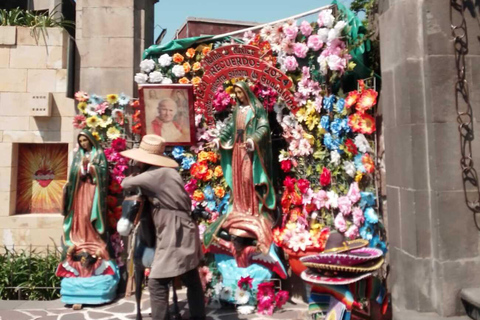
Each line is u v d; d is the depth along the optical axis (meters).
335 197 5.18
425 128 3.92
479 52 3.94
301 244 5.10
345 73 5.29
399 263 4.17
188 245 4.15
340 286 3.61
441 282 3.78
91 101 6.15
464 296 3.70
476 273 3.81
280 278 5.67
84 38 6.29
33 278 6.27
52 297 6.16
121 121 6.17
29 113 6.98
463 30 3.92
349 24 5.22
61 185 7.23
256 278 5.31
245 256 5.32
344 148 5.17
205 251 5.48
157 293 4.04
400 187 4.14
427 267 3.89
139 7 6.41
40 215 7.07
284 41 5.56
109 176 6.02
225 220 5.47
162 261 4.02
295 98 5.47
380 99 5.09
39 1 9.88
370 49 5.23
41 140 7.00
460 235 3.82
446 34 3.90
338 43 5.19
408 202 3.99
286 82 5.47
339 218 5.06
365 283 4.00
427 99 3.89
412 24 3.98
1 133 6.97
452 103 3.88
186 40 6.11
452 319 3.71
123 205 4.74
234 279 5.34
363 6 5.78
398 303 4.17
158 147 4.30
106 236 5.71
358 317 4.05
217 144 5.61
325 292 3.85
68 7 9.55
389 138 4.36
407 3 4.00
